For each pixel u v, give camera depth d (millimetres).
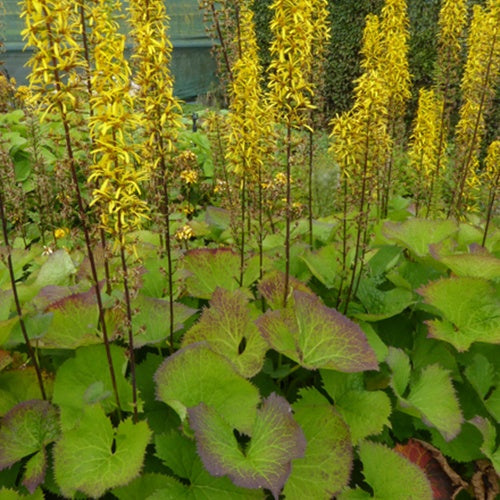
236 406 2129
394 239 3150
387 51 4230
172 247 2988
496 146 3266
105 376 2252
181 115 2156
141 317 2502
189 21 11539
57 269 2807
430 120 4227
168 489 1939
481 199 4922
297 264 3086
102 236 1879
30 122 3873
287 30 2053
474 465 2395
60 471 1887
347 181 2812
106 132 1735
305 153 3041
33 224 4754
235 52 3182
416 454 2369
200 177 5793
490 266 2789
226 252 2938
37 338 2125
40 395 2330
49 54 1533
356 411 2326
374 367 2184
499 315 2580
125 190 1712
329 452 2117
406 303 2719
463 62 5250
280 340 2301
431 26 9703
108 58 1675
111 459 1935
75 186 1770
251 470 1855
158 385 2115
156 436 2059
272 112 2365
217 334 2432
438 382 2420
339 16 10531
